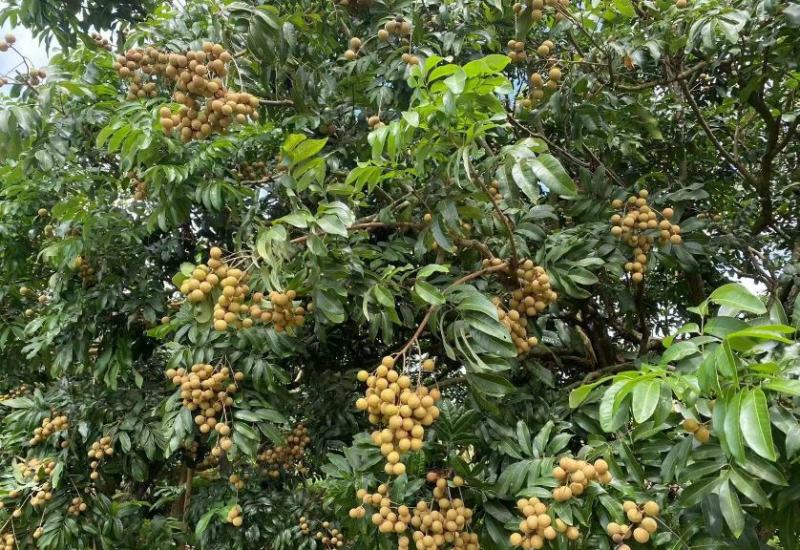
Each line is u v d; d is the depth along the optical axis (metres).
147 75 3.19
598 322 3.86
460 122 2.08
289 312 2.46
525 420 2.90
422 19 3.48
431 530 2.24
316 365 4.48
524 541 1.96
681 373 1.67
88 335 3.86
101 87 3.43
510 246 2.58
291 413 4.45
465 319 2.28
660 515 1.94
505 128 3.12
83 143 3.72
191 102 2.46
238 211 3.47
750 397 1.32
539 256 2.84
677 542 1.80
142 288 3.71
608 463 2.06
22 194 4.02
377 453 2.52
